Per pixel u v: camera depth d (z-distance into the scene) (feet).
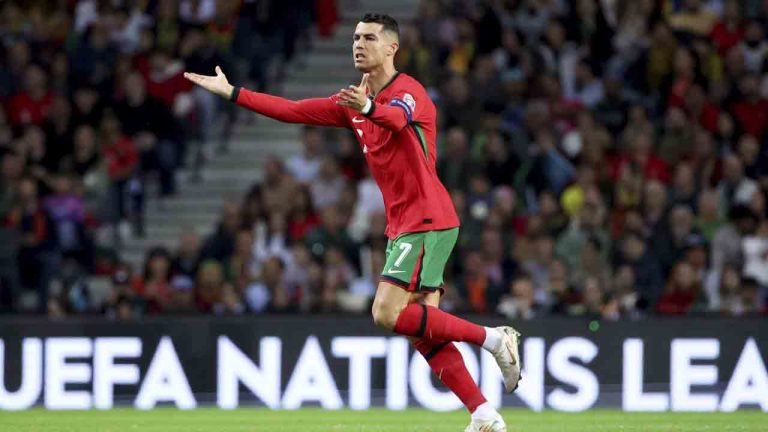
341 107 84.23
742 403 127.24
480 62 186.50
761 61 193.77
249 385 126.52
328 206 163.43
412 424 110.63
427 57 188.03
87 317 126.31
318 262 157.99
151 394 126.21
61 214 167.94
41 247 164.66
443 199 83.10
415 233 82.07
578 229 158.71
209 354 126.62
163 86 187.32
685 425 110.11
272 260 149.89
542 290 155.33
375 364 126.52
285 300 148.36
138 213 180.45
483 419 83.66
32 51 194.29
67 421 112.88
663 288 154.61
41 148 180.75
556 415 121.70
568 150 178.09
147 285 148.66
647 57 191.52
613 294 145.07
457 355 84.74
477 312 128.98
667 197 169.68
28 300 165.48
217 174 189.78
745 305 147.64
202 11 199.72
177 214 183.93
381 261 153.99
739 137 184.14
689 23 201.46
